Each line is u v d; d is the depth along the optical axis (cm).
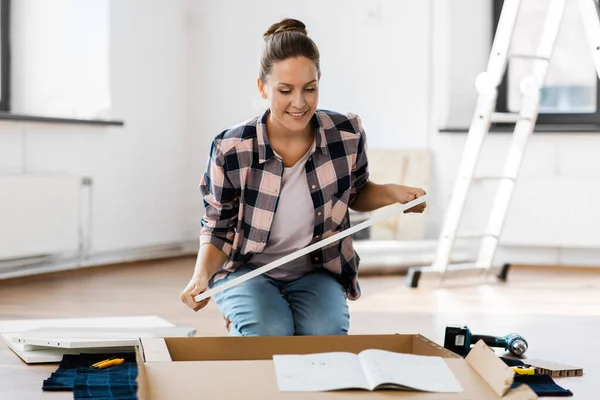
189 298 242
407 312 418
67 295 460
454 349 306
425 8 615
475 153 487
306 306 272
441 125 614
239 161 264
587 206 580
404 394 183
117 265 588
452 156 613
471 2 607
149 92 619
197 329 365
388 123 625
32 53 559
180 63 646
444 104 613
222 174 265
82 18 573
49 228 532
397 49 621
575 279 538
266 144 262
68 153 557
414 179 613
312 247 238
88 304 432
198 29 652
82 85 575
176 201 648
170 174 641
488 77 399
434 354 215
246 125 267
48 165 544
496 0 606
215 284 284
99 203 583
